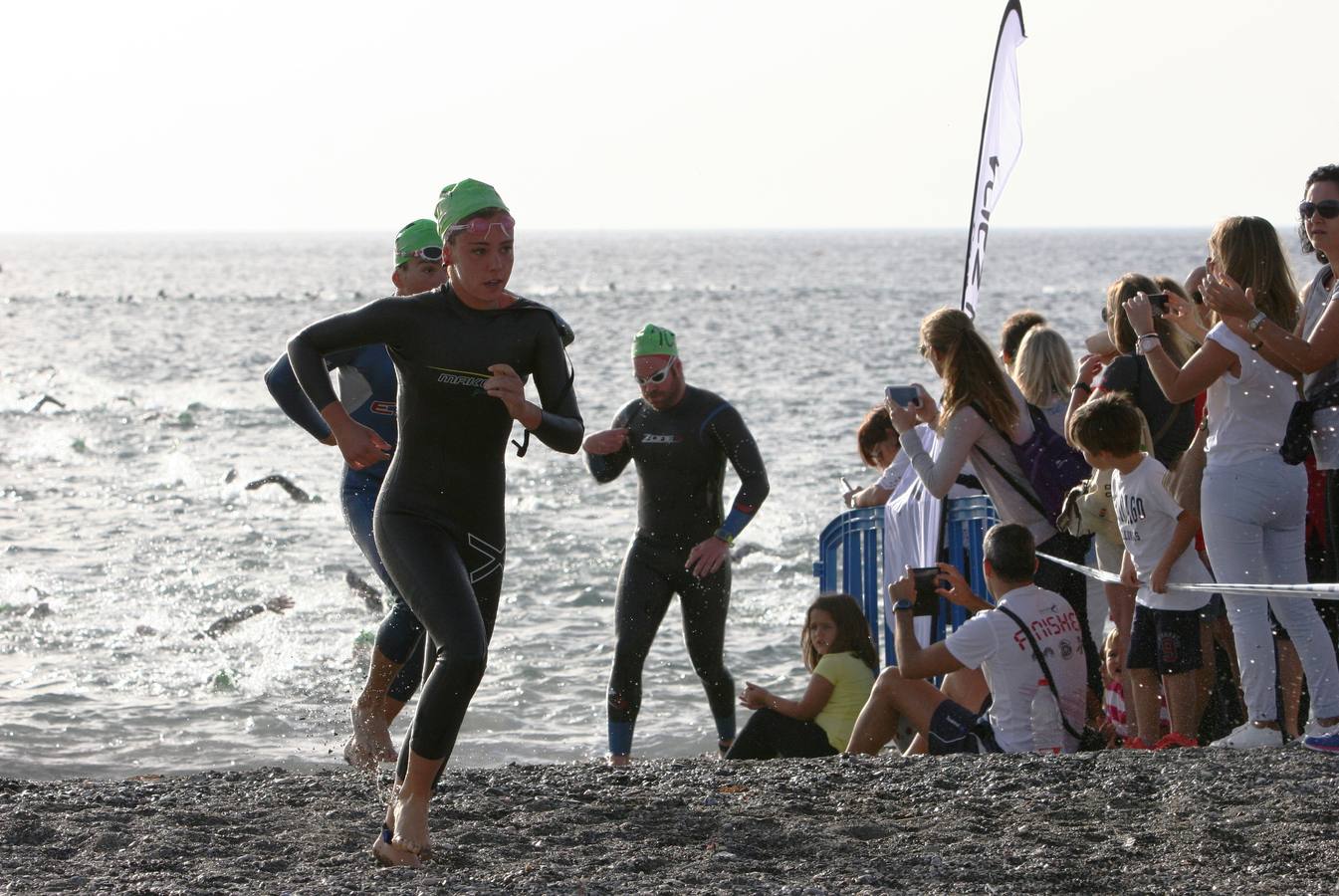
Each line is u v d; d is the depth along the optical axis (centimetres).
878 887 942
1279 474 1290
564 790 1198
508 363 991
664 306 17462
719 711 1750
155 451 4997
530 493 4075
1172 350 1545
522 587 2817
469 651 940
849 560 1828
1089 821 1088
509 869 963
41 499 3894
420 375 981
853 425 5666
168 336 12450
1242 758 1235
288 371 1418
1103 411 1393
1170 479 1452
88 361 9550
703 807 1138
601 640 2398
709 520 1686
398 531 981
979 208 2016
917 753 1457
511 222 990
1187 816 1088
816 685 1570
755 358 9250
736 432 1662
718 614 1705
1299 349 1240
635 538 1700
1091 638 1520
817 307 17038
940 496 1519
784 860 1002
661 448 1662
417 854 971
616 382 7744
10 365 9044
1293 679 1446
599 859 994
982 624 1403
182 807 1124
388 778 1226
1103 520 1476
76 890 907
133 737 1834
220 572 2928
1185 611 1377
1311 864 980
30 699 1994
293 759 1745
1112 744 1488
